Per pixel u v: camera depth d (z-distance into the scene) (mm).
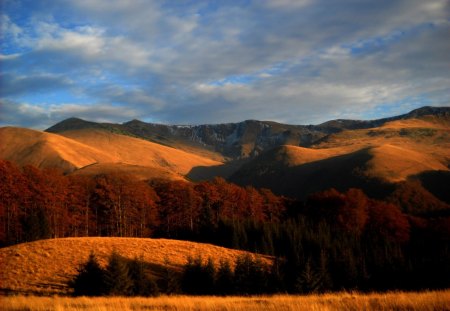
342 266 51969
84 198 90750
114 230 91750
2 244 77750
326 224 90875
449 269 50156
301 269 42500
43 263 46531
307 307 17703
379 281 50906
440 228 93500
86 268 35594
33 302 22938
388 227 97438
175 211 96875
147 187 103312
